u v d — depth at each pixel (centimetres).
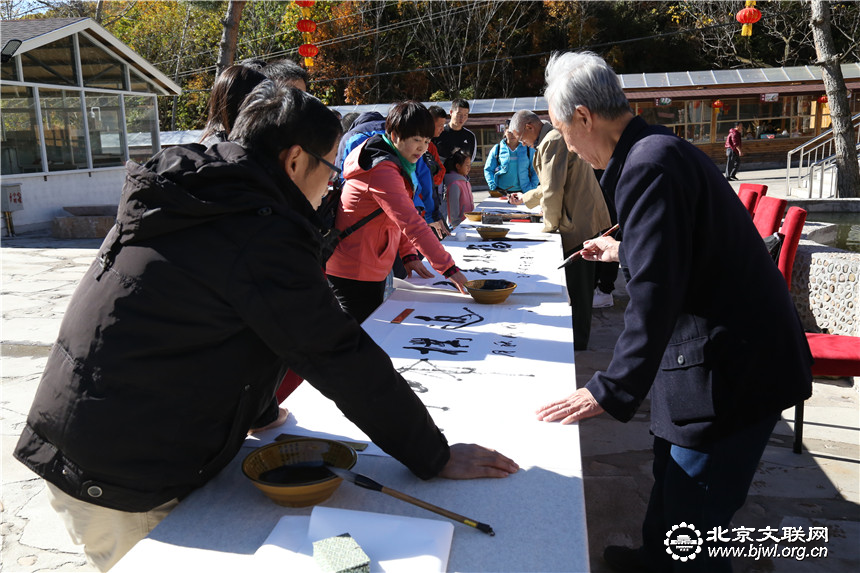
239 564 104
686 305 150
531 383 181
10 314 568
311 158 126
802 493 258
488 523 117
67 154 1277
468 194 612
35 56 1198
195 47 3109
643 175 141
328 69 2966
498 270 325
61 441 118
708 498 152
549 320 243
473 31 3022
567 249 415
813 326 430
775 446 299
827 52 1159
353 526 110
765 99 2248
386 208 271
